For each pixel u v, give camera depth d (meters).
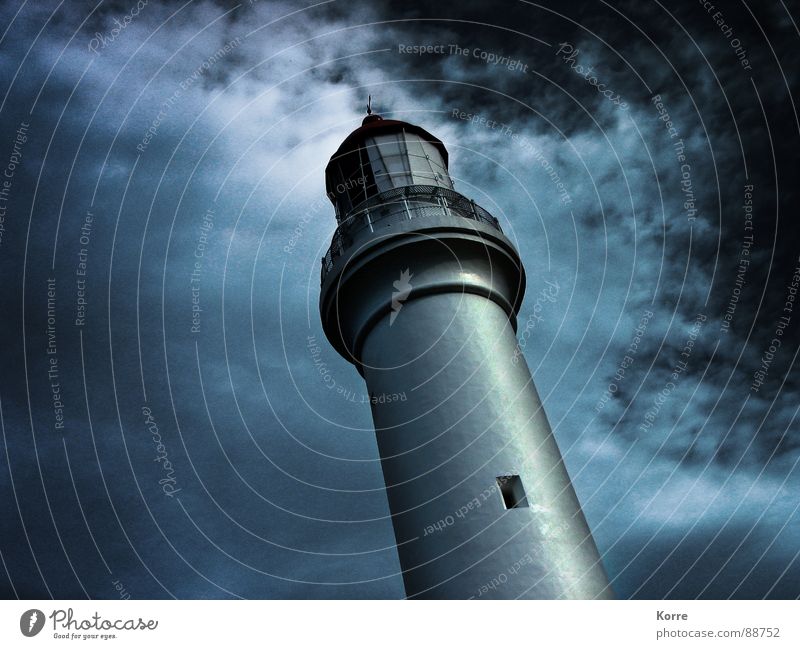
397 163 20.52
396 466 15.73
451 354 16.48
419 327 17.05
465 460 14.94
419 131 21.70
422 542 14.42
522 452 15.19
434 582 13.88
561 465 15.65
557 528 14.23
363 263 17.78
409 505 15.03
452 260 17.84
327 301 18.64
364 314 18.00
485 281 18.02
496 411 15.67
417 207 18.64
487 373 16.28
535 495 14.58
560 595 13.27
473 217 18.94
